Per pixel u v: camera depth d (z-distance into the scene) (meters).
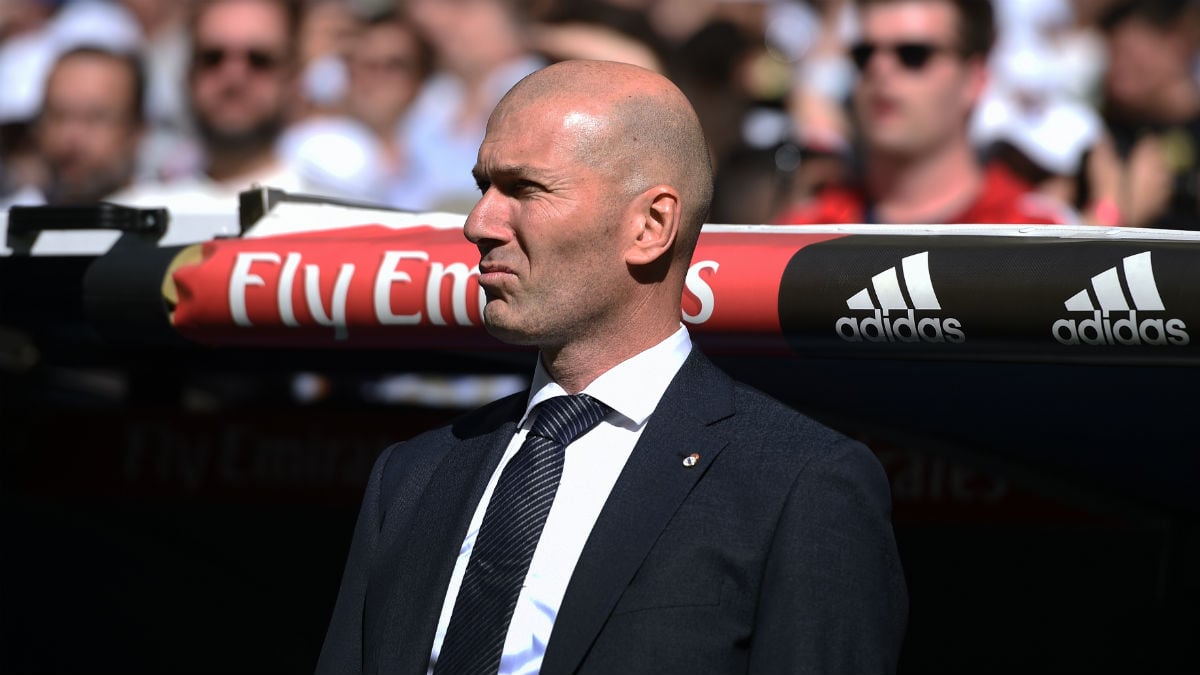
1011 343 6.63
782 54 18.16
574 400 6.78
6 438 12.02
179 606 11.88
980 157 16.73
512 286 6.57
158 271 8.47
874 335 6.95
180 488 11.75
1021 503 9.89
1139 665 9.74
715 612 6.14
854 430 9.91
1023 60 17.52
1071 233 6.90
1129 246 6.37
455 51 20.08
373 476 7.54
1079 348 6.49
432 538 6.89
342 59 19.92
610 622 6.19
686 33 18.25
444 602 6.65
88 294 8.71
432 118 20.03
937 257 6.76
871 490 6.36
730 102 17.39
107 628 12.00
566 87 6.64
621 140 6.52
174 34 20.83
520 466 6.75
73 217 8.89
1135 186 17.48
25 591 12.12
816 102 18.12
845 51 16.98
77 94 20.12
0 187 20.73
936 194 15.88
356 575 7.23
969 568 10.05
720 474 6.47
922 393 8.79
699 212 6.78
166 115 20.62
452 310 7.64
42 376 12.44
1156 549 9.63
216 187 19.30
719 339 7.39
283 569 11.61
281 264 8.05
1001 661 10.05
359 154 19.64
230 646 11.72
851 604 6.07
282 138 19.47
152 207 9.02
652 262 6.68
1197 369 7.95
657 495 6.43
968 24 15.61
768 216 17.11
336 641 7.07
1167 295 6.16
